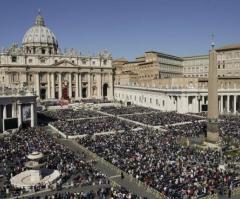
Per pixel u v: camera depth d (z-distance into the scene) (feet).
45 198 99.81
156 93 361.92
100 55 474.90
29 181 116.26
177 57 531.09
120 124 228.02
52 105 358.23
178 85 354.74
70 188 111.75
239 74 385.50
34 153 117.70
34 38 544.21
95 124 227.61
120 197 98.68
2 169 127.34
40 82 429.38
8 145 160.15
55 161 135.33
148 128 217.56
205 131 197.57
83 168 129.59
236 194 104.06
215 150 154.61
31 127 228.63
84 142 173.17
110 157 140.97
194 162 131.13
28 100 227.61
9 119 216.33
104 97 475.72
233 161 138.82
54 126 223.10
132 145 159.94
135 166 126.93
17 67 409.08
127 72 532.73
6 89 230.68
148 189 108.17
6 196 104.42
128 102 395.75
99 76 470.80
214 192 103.09
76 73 453.17
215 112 168.66
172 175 114.52
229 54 396.78
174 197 98.53
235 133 189.47
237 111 325.21
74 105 360.69
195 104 320.70
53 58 436.76
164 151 148.25
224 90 319.27
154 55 487.61
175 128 212.02
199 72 511.81
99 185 114.42
